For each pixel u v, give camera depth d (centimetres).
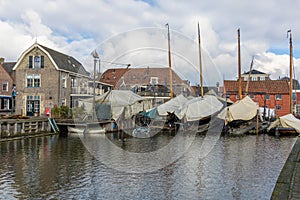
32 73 3281
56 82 3228
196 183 941
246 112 2506
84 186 912
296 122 2408
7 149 1648
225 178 998
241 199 801
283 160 1331
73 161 1280
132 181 960
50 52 3303
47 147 1711
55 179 992
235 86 4953
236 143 1931
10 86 3850
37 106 3278
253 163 1252
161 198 809
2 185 928
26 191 870
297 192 674
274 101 4794
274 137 2289
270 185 928
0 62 4153
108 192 857
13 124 2066
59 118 2578
